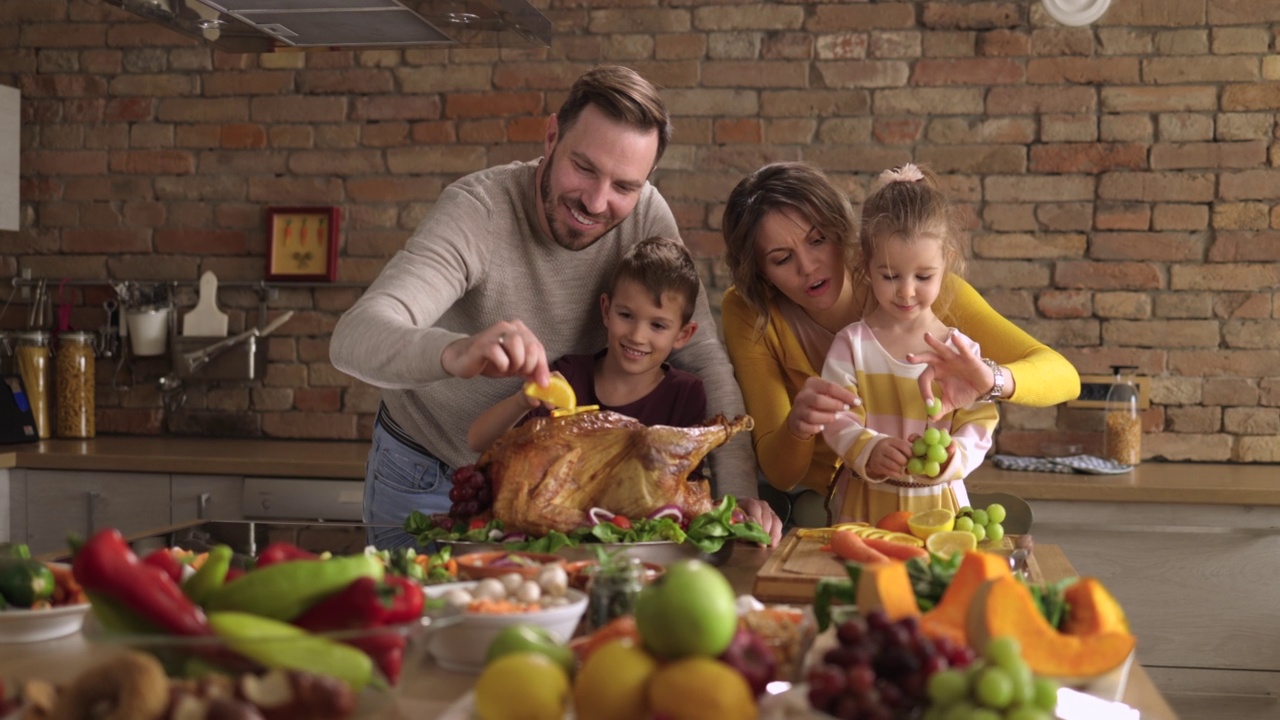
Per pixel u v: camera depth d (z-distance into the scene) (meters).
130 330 3.56
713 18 3.37
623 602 1.03
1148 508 2.78
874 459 1.88
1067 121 3.25
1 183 3.41
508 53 3.46
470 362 1.50
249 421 3.60
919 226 2.00
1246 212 3.20
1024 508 2.16
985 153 3.28
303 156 3.55
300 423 3.58
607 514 1.56
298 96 3.55
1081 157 3.25
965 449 1.95
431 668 1.00
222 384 3.60
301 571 0.88
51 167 3.65
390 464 2.19
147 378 3.63
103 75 3.63
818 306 2.12
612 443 1.59
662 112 1.87
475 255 1.94
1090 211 3.25
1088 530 2.80
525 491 1.55
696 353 2.13
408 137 3.51
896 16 3.30
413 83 3.50
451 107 3.49
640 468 1.58
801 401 1.88
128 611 0.83
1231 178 3.20
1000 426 3.29
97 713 0.72
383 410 2.24
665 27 3.39
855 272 2.17
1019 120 3.27
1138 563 2.79
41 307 3.64
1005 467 3.04
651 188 2.24
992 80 3.27
